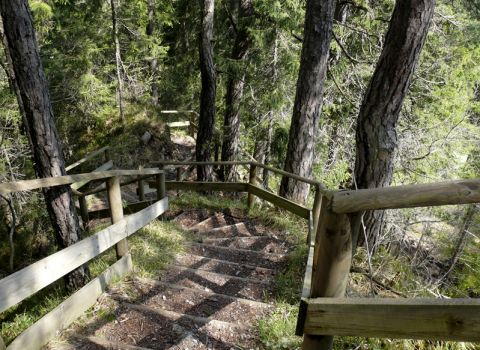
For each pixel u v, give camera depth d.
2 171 7.53
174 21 15.40
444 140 8.01
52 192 3.42
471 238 6.46
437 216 7.20
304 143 6.21
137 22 12.79
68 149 11.52
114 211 3.54
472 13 9.48
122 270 3.81
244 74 9.41
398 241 5.28
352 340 2.90
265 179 11.07
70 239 3.59
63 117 11.58
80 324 3.04
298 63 8.27
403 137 7.87
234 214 6.47
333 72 8.15
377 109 3.83
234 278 4.12
